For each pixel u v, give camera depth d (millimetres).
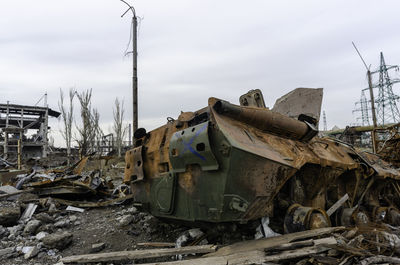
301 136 4738
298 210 3889
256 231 3926
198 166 3721
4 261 4121
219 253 3475
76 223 6055
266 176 3562
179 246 4270
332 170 4902
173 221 4504
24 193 8070
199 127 3611
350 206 5465
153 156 4609
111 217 6500
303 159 4125
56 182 7949
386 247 3234
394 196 7445
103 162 14469
